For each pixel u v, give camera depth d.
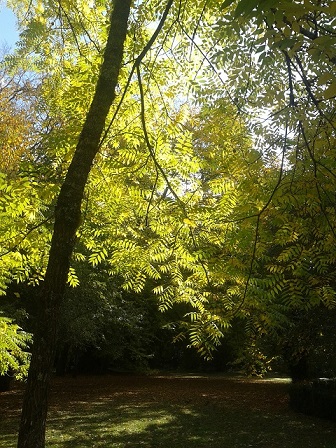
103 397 18.64
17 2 5.47
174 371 32.75
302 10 1.96
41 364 2.94
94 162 5.14
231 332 14.01
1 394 18.39
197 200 5.46
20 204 4.59
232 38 4.58
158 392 20.34
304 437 11.90
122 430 12.54
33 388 2.91
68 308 16.14
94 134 3.31
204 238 5.73
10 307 13.62
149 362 34.03
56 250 3.10
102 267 16.36
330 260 4.88
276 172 4.94
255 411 15.67
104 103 3.39
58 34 5.48
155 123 5.41
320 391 14.71
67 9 5.30
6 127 9.26
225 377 28.45
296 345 13.35
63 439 11.34
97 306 17.00
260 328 5.98
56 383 23.17
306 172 4.55
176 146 5.08
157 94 5.46
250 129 4.82
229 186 4.99
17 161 8.00
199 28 5.29
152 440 11.58
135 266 5.83
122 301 18.47
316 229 4.72
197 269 5.61
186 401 17.75
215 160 5.14
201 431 12.62
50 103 5.57
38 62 5.56
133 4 5.12
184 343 31.30
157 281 8.80
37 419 2.88
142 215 5.55
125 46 5.17
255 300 5.35
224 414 15.09
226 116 5.10
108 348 23.09
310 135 4.32
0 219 4.79
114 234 5.89
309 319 12.54
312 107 4.04
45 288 3.05
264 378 27.84
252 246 5.21
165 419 14.13
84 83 4.85
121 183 5.30
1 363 6.51
